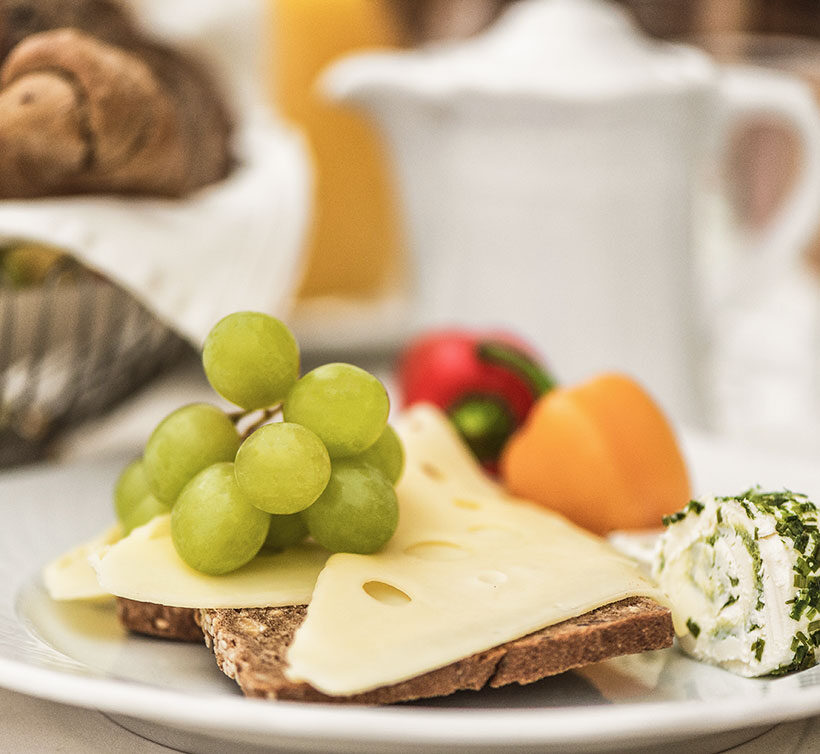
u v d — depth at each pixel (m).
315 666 0.33
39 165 0.47
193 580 0.37
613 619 0.36
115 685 0.32
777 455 0.52
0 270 0.49
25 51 0.46
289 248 0.53
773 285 0.69
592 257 0.64
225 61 0.56
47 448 0.53
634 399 0.46
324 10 0.80
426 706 0.35
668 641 0.36
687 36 0.98
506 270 0.66
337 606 0.35
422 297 0.70
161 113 0.48
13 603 0.40
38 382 0.52
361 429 0.37
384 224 0.84
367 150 0.81
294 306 0.80
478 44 0.69
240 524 0.37
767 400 0.73
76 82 0.46
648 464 0.45
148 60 0.52
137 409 0.61
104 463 0.50
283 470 0.36
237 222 0.52
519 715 0.31
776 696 0.32
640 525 0.45
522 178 0.64
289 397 0.38
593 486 0.45
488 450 0.57
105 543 0.42
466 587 0.37
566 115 0.62
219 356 0.38
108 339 0.52
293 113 0.80
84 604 0.41
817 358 0.79
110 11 0.52
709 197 0.80
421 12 1.07
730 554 0.37
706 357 0.70
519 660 0.35
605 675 0.37
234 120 0.57
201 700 0.32
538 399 0.58
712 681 0.37
